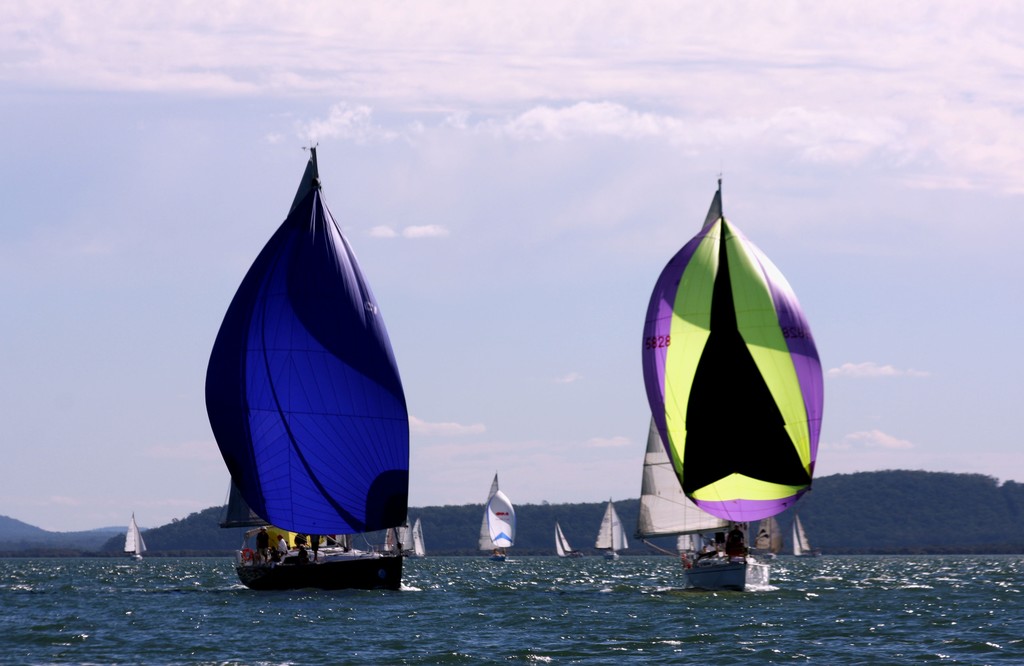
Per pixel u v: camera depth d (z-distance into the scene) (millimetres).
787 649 130250
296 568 195000
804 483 192625
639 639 139000
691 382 192250
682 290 193250
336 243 191125
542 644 135000
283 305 188000
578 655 126438
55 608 188000
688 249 194750
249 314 189000
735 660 123000
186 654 128375
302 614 166000
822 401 194250
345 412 186875
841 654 126812
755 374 190750
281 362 187125
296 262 188875
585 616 165375
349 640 138500
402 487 190375
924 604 186375
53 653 130125
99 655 128500
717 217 197250
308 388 186625
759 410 190875
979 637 140125
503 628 150375
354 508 187250
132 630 149625
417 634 143875
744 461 191375
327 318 187750
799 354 191625
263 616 163875
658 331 194750
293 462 186625
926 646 132500
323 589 194875
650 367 196125
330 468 186625
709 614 168500
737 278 191750
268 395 187375
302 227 190500
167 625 154625
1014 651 128750
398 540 196000
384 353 190000
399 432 189875
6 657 127500
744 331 190750
